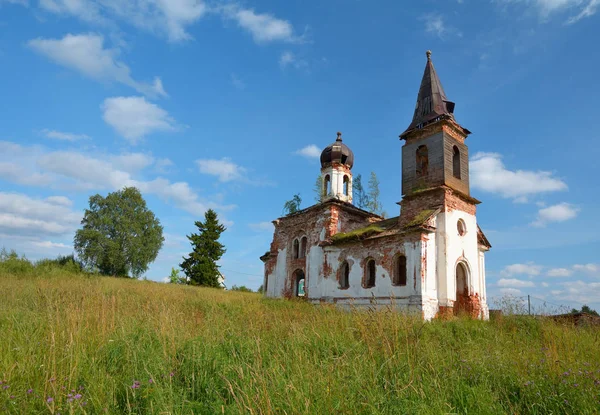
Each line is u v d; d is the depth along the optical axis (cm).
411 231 2447
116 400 605
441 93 2906
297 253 3634
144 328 1014
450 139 2728
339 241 2939
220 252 6106
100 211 6512
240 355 862
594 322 1802
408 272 2436
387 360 766
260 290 6800
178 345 885
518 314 1717
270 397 570
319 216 3312
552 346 1024
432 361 825
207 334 1011
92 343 832
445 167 2620
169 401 566
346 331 1109
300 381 635
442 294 2405
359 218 3434
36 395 573
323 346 941
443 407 593
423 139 2786
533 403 641
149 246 6731
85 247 6269
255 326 1255
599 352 1047
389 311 1286
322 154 3966
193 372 712
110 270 6406
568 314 1880
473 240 2706
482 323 1742
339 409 543
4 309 1345
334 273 2984
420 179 2745
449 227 2522
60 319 1007
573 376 721
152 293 2536
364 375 700
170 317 1173
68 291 1984
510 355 921
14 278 3180
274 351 895
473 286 2608
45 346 788
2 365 672
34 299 1633
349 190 3878
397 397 606
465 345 1148
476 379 736
